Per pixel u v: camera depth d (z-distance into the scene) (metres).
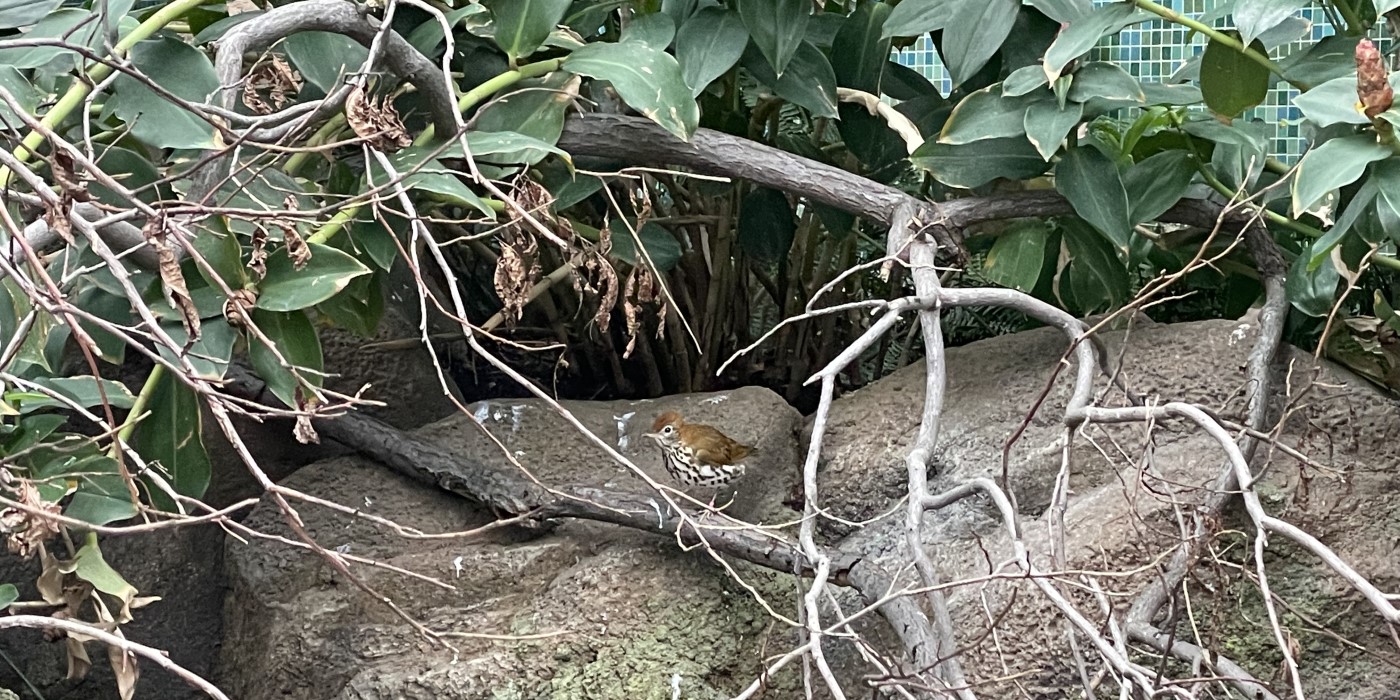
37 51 2.08
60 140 1.48
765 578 2.71
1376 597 1.43
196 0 2.24
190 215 1.79
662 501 2.74
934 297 2.31
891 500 2.84
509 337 3.65
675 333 3.54
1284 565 2.51
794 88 2.91
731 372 3.70
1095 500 2.58
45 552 2.15
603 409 3.18
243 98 2.09
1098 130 3.29
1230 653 2.47
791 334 3.67
